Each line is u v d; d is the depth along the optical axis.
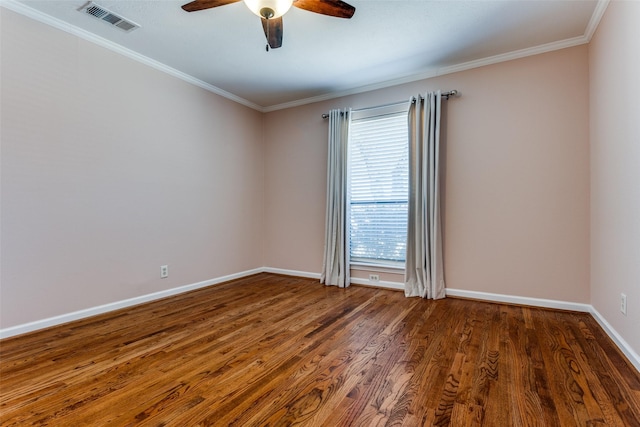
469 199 3.33
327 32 2.77
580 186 2.86
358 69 3.49
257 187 4.70
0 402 1.54
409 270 3.55
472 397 1.58
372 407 1.50
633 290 1.87
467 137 3.34
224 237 4.16
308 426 1.37
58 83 2.59
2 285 2.29
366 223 4.00
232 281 4.22
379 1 2.34
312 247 4.42
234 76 3.69
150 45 2.99
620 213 2.08
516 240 3.12
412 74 3.62
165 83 3.43
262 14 2.00
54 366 1.91
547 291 2.99
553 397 1.57
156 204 3.34
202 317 2.81
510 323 2.61
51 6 2.39
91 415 1.44
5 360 1.98
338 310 3.01
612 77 2.21
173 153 3.51
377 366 1.91
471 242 3.32
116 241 2.98
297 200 4.54
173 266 3.51
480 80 3.28
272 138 4.74
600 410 1.47
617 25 2.11
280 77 3.72
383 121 3.87
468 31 2.75
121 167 3.03
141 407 1.50
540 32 2.76
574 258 2.88
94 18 2.56
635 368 1.83
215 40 2.91
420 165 3.52
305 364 1.94
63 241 2.62
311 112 4.42
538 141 3.02
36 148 2.46
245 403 1.54
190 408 1.50
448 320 2.71
